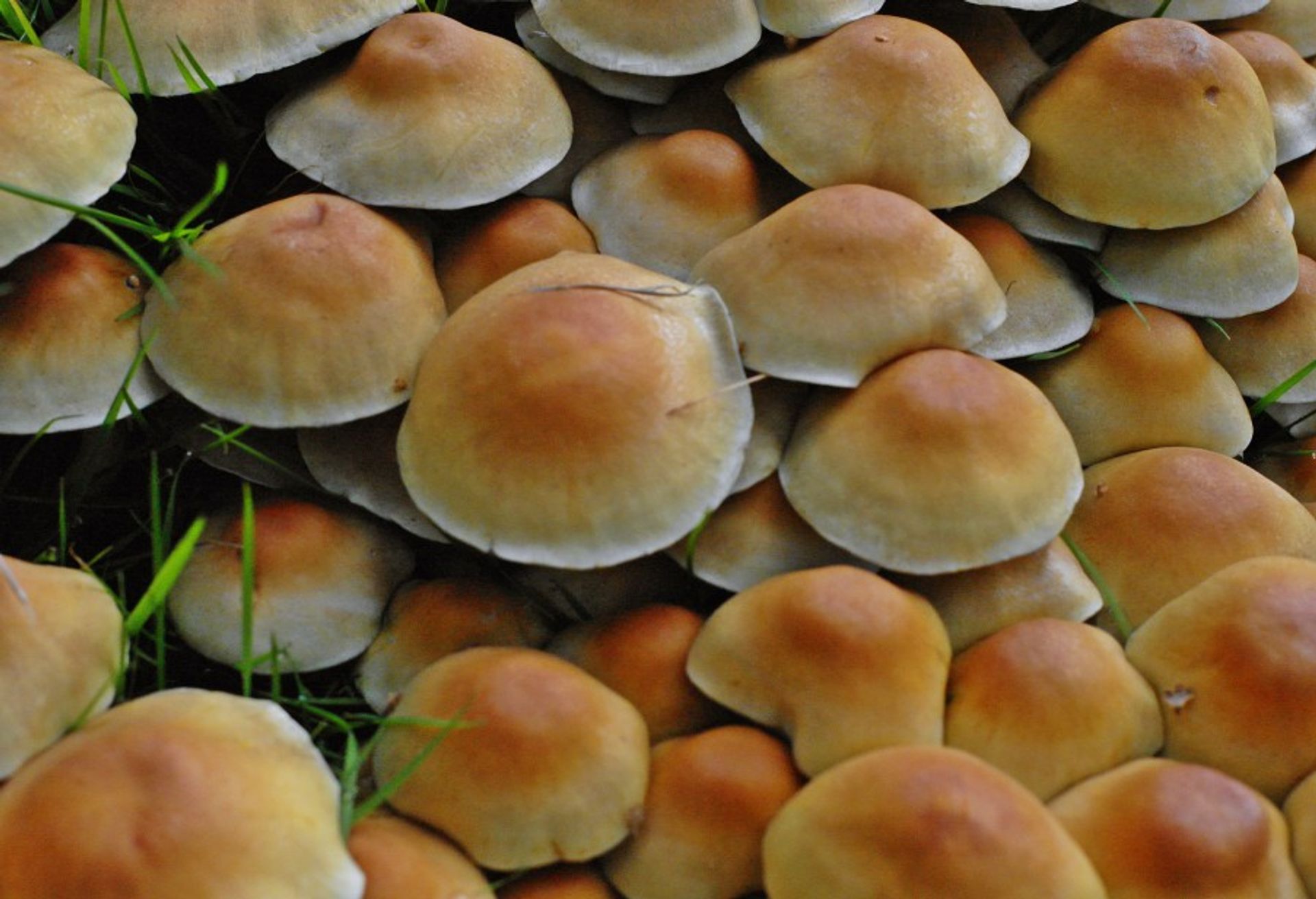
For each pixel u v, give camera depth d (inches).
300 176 21.9
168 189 22.2
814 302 20.3
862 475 20.1
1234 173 21.5
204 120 22.2
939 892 18.6
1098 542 21.0
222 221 22.3
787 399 20.8
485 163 21.0
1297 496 22.4
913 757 19.0
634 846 19.4
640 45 21.3
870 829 18.7
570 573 20.8
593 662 20.2
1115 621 20.7
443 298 21.3
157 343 20.6
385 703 20.6
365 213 20.8
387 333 20.5
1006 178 21.3
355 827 19.2
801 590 19.7
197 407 21.3
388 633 20.8
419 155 20.9
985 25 22.4
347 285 20.4
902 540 20.0
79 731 19.1
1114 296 22.1
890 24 21.5
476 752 19.3
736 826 19.3
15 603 19.1
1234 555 20.7
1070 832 19.2
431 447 20.2
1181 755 19.9
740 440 20.3
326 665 20.6
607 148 22.0
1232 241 21.7
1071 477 20.4
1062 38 23.2
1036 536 20.1
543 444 19.8
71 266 20.6
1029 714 19.5
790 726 19.6
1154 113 21.4
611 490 19.8
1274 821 19.3
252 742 19.1
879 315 20.3
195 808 18.5
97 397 20.4
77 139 20.3
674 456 20.0
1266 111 22.0
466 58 21.1
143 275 21.0
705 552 20.4
